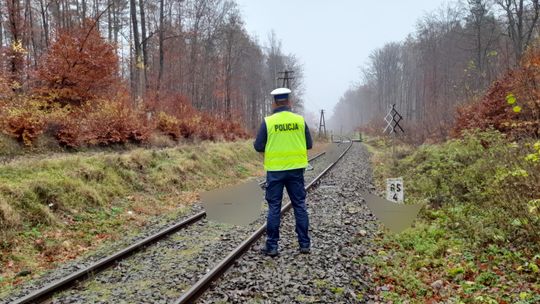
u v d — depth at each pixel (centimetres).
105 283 546
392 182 906
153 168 1319
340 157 2678
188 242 723
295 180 646
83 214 899
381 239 727
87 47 1822
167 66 3659
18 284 574
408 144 2528
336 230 777
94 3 3238
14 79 1712
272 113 661
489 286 504
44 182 898
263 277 538
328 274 550
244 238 730
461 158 1133
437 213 823
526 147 830
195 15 3781
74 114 1664
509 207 673
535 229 597
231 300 475
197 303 470
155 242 728
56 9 3144
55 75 1719
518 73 1195
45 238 756
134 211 1016
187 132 2261
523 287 480
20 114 1334
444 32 5753
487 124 1484
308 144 664
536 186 652
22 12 2416
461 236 692
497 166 859
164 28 3316
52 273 607
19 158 1190
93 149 1538
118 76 2036
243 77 5894
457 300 463
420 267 590
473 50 4350
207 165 1608
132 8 2436
